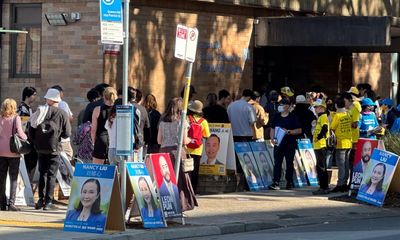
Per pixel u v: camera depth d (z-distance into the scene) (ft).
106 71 71.05
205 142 64.59
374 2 98.07
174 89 76.84
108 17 45.16
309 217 54.13
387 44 78.23
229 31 81.76
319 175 64.59
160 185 47.32
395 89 108.06
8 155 51.78
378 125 66.80
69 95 72.08
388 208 60.13
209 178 64.13
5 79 74.59
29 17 73.82
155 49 75.20
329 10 91.50
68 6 71.92
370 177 61.05
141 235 44.55
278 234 47.78
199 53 78.95
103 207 44.62
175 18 76.95
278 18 83.05
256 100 69.05
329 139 64.28
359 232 48.08
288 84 93.25
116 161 48.19
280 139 66.23
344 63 96.37
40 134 51.75
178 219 49.67
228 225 48.78
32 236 43.19
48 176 52.70
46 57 73.05
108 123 49.62
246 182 65.92
